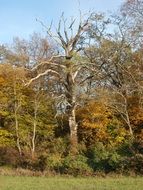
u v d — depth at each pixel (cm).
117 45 5312
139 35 5331
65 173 4184
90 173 4022
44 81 5728
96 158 4181
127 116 5044
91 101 5169
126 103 5112
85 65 5300
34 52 6419
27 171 4325
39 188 3195
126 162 3953
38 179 3806
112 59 5309
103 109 5122
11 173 4291
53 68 5594
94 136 5150
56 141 5047
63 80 5366
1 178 3919
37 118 5450
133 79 5200
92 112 5128
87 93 5238
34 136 5281
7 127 5362
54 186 3288
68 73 5238
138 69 5284
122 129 5034
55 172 4216
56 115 5228
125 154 4244
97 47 5334
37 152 5131
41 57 6294
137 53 5325
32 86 5531
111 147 4497
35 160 4675
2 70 5441
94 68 5344
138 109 5131
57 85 5838
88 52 5428
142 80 5269
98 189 3027
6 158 4991
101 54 5362
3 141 5266
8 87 5400
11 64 5931
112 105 5138
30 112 5475
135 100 5194
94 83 5444
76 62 5197
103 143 5022
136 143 4406
